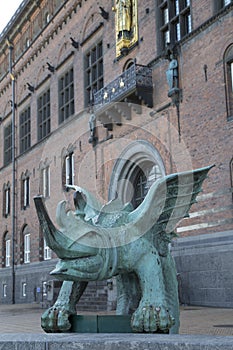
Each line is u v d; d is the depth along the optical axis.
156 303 3.73
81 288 4.18
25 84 39.97
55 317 4.04
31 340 3.32
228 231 18.34
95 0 29.98
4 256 40.94
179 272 20.11
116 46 27.02
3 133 43.94
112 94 24.89
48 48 36.22
